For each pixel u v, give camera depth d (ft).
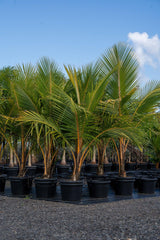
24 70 22.74
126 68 22.38
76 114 18.56
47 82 21.30
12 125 22.47
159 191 25.22
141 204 18.69
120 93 22.47
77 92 19.74
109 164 39.52
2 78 25.14
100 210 16.80
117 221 14.30
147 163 41.57
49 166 21.58
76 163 20.07
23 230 12.70
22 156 22.85
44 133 21.79
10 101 22.09
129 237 11.94
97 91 18.94
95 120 19.83
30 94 20.83
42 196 20.44
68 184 19.25
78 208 17.30
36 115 20.03
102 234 12.26
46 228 13.03
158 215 15.61
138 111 22.31
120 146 23.09
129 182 22.27
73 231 12.62
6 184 28.68
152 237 11.98
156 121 22.94
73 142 21.48
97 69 20.33
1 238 11.57
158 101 22.35
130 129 18.76
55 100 18.86
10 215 15.39
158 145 29.22
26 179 22.06
